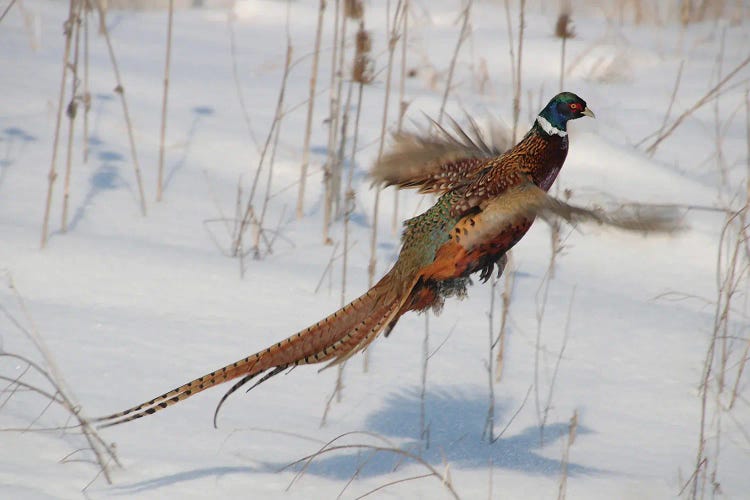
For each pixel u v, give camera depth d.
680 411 13.22
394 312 9.69
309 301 15.29
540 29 34.69
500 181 9.59
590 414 12.98
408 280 9.71
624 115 26.64
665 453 12.03
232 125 23.52
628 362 14.58
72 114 16.66
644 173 21.55
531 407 13.04
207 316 14.43
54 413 11.06
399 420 12.27
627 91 28.84
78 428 10.75
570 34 30.58
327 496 10.03
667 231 8.49
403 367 13.80
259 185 20.83
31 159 20.23
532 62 30.77
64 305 14.17
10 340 12.83
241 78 27.81
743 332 15.68
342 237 18.72
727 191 21.50
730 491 11.04
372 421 12.15
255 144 22.39
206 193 19.98
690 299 17.44
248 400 12.29
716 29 36.34
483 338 14.93
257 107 25.14
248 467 10.45
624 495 10.72
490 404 12.15
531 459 11.55
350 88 17.84
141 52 29.64
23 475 9.52
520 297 16.55
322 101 25.88
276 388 12.80
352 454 11.18
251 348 13.52
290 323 14.47
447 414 12.59
